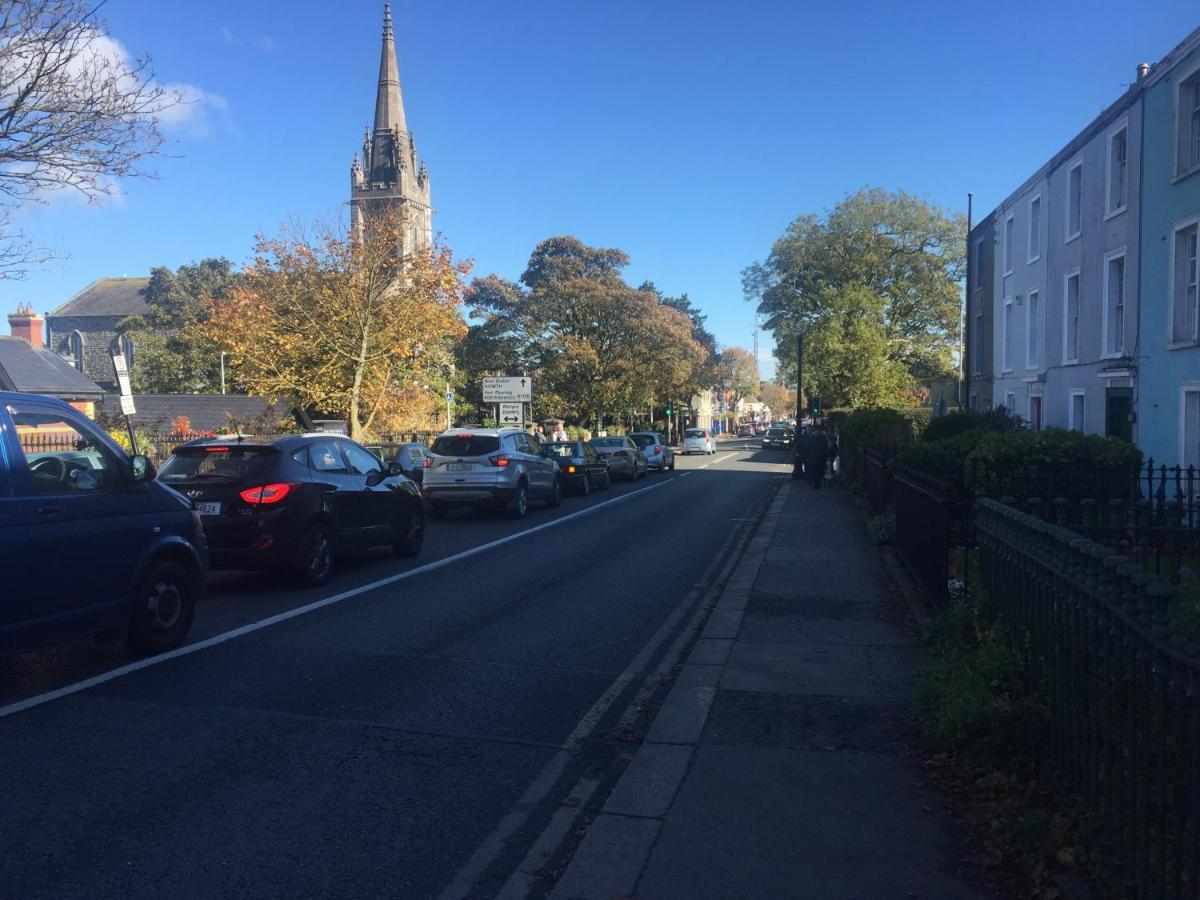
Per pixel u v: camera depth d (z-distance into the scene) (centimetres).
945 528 776
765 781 477
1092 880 340
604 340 5188
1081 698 371
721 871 381
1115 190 1919
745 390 13750
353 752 525
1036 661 448
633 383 5125
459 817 445
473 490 1792
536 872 390
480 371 5112
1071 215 2172
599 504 2217
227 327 2638
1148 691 294
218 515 959
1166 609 282
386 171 6712
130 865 388
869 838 410
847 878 374
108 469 683
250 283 2708
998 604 553
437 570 1173
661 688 670
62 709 587
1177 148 1617
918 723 564
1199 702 256
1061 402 2227
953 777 474
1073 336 2188
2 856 393
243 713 586
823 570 1138
